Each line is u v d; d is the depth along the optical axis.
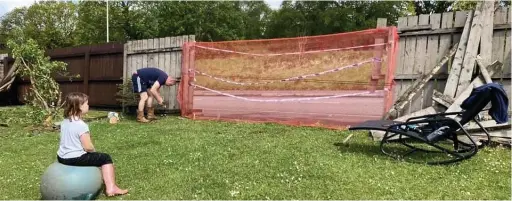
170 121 8.44
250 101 8.26
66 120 3.78
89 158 3.72
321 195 3.61
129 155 5.27
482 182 3.86
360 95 7.00
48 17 43.12
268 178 4.12
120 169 4.62
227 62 8.57
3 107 12.82
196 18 37.81
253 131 6.86
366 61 6.95
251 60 8.30
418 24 6.62
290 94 7.81
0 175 4.56
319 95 7.47
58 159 3.74
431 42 6.51
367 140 5.87
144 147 5.74
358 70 7.05
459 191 3.63
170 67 9.57
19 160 5.25
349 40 7.15
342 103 7.19
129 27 36.19
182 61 9.17
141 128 7.42
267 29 43.78
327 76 7.40
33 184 4.21
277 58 7.99
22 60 9.17
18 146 6.15
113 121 8.35
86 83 11.69
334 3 38.59
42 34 40.91
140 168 4.64
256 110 8.18
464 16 6.20
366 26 35.34
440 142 5.55
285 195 3.64
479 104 4.48
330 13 36.62
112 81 11.02
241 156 5.00
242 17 45.31
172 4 36.72
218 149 5.41
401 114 6.55
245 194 3.69
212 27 39.31
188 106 9.05
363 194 3.59
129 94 9.74
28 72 9.29
